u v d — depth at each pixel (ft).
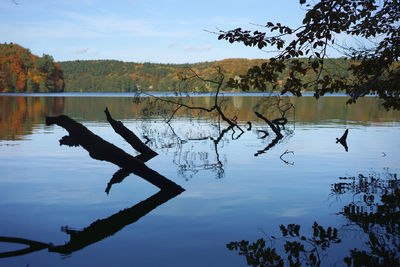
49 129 67.97
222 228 18.21
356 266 13.85
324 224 18.71
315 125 80.69
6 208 21.67
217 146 50.80
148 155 43.01
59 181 28.86
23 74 427.74
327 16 18.21
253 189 26.40
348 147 47.98
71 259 14.62
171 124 84.64
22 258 14.74
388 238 16.70
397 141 53.31
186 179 29.96
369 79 22.66
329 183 28.14
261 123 89.35
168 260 14.51
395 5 20.43
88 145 26.25
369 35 21.71
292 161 38.32
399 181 28.37
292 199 23.62
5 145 47.85
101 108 142.92
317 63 19.26
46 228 18.28
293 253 15.12
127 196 24.61
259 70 19.13
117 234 17.40
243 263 14.16
